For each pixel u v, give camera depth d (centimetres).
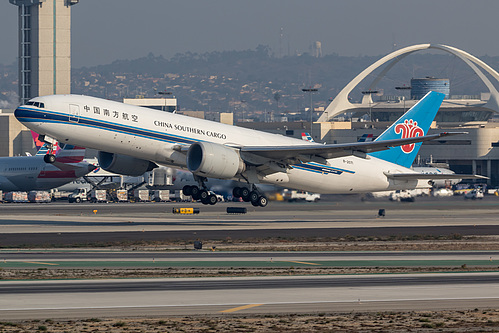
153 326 9944
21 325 9925
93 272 15012
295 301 11812
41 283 13400
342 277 14550
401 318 10600
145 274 14812
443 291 12838
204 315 10700
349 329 9894
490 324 10269
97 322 10156
